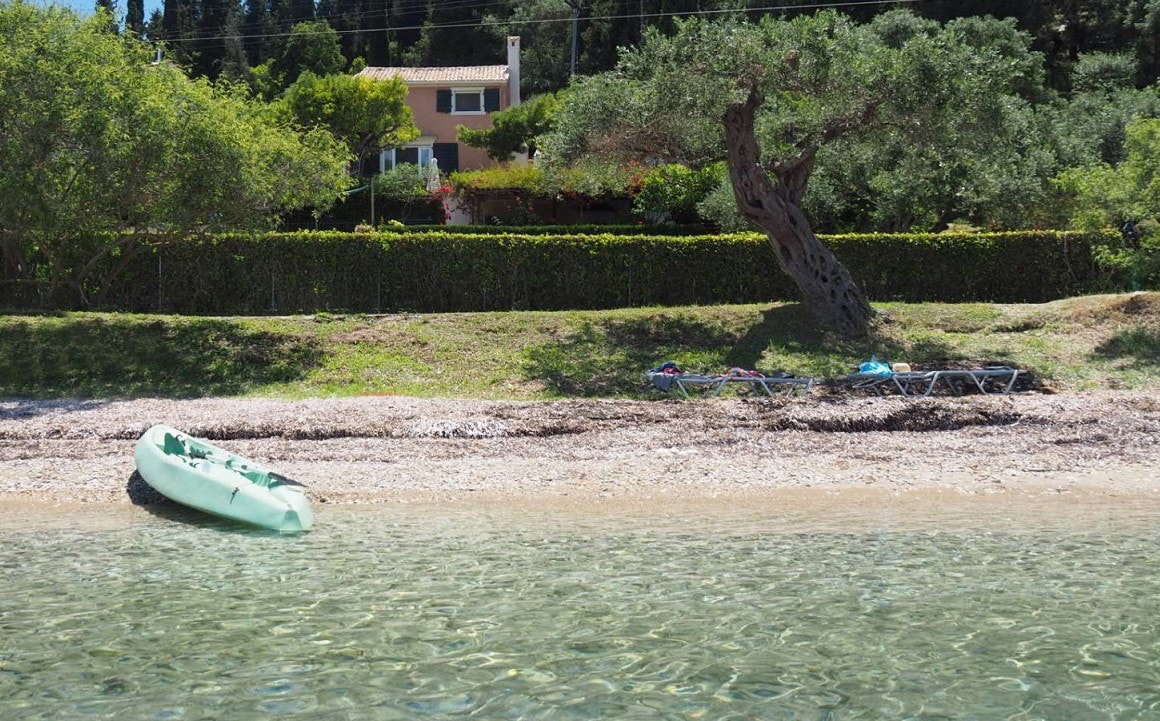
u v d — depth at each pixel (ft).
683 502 38.70
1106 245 86.38
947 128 70.38
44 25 67.31
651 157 81.92
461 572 28.58
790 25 71.00
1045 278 90.58
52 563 29.78
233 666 21.54
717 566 29.14
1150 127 73.67
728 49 68.64
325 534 33.58
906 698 19.94
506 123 153.17
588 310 88.12
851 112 72.08
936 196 102.01
